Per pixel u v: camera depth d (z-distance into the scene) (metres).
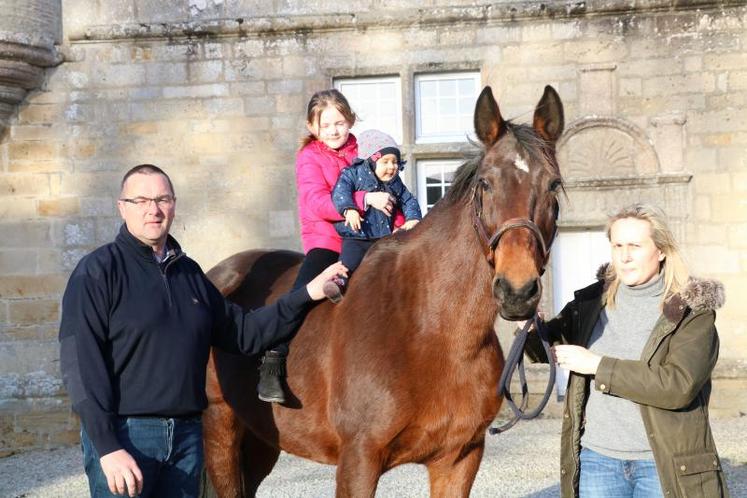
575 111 8.77
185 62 9.01
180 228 8.98
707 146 8.62
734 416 8.40
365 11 8.85
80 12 9.02
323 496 5.92
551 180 2.92
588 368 2.84
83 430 2.96
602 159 8.76
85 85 9.01
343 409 3.22
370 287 3.35
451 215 3.25
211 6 9.00
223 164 8.98
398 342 3.17
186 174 8.99
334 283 3.40
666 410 2.79
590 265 8.93
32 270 8.92
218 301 3.33
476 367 3.15
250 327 3.39
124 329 2.93
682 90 8.66
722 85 8.62
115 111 9.01
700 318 2.81
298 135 8.93
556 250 8.96
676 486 2.76
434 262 3.21
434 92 9.05
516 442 7.45
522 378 3.10
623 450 2.90
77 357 2.81
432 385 3.13
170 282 3.09
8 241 8.95
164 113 9.01
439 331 3.13
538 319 3.09
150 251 3.06
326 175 3.82
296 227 8.91
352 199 3.56
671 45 8.66
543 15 8.73
